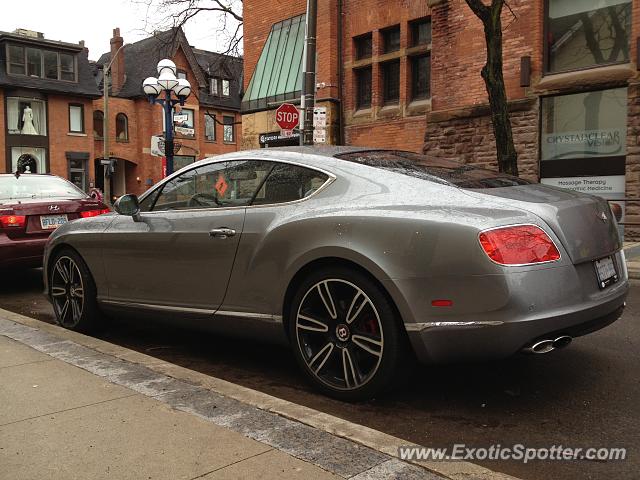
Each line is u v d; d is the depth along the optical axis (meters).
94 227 5.12
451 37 13.38
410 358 3.49
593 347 4.80
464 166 4.23
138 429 3.01
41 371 3.92
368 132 15.54
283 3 17.89
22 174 8.34
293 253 3.74
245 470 2.58
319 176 3.89
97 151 40.72
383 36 15.21
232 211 4.19
